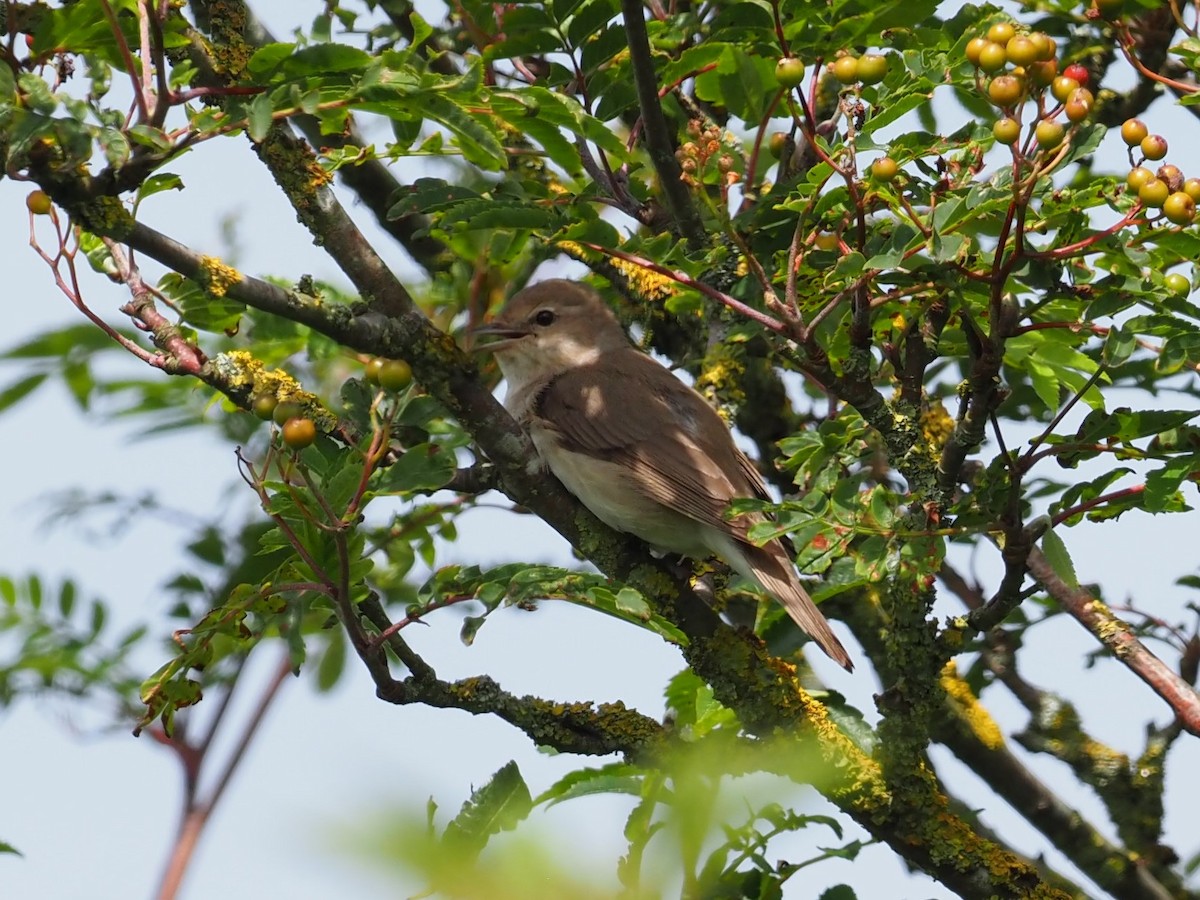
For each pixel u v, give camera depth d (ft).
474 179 45.21
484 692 31.83
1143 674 36.70
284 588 29.73
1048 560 30.07
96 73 29.58
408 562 41.29
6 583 41.04
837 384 30.68
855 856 32.48
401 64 26.96
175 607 42.65
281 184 30.91
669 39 36.50
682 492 37.40
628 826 26.68
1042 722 43.52
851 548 30.12
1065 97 25.86
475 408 32.22
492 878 10.58
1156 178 27.02
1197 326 28.68
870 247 30.30
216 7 32.96
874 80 28.30
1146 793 42.47
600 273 43.88
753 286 35.78
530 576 31.14
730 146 33.81
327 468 30.58
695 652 32.96
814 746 31.40
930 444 35.32
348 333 30.32
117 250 32.71
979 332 29.04
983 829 41.39
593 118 29.07
